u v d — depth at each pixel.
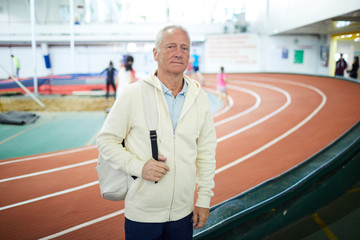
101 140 1.31
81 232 2.69
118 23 18.86
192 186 1.39
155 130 1.29
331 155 3.66
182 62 1.29
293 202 2.84
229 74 19.66
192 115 1.37
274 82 15.38
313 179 3.11
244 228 2.51
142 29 19.16
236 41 19.50
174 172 1.30
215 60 20.08
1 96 11.54
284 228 2.74
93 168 4.44
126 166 1.25
